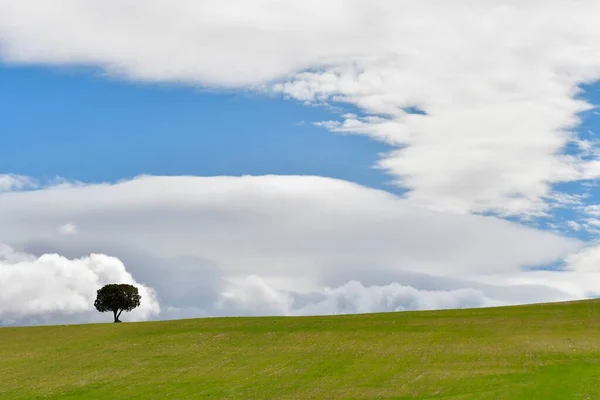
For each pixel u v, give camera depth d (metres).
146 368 75.00
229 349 84.38
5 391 66.81
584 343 75.94
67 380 70.56
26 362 82.25
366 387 60.78
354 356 75.69
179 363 77.06
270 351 81.56
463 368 66.44
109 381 69.00
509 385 57.53
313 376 66.69
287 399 57.97
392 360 72.38
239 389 62.59
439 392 57.38
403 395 57.16
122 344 92.56
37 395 64.50
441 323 95.31
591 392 53.66
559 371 62.75
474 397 53.88
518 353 72.25
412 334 87.81
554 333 83.06
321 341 86.44
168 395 61.75
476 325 91.81
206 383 65.88
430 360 71.25
